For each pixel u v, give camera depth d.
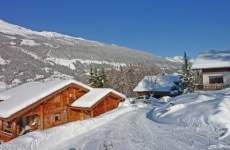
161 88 62.72
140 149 15.34
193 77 54.97
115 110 35.06
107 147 16.59
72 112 35.88
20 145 21.33
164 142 16.09
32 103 31.09
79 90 37.16
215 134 16.53
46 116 33.00
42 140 22.50
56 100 34.22
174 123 21.31
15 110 29.69
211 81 48.59
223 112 19.58
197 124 19.38
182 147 14.64
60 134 23.97
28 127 31.28
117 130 22.12
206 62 48.91
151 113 27.94
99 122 27.67
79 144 19.33
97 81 62.00
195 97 27.97
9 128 31.44
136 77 96.25
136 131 20.47
